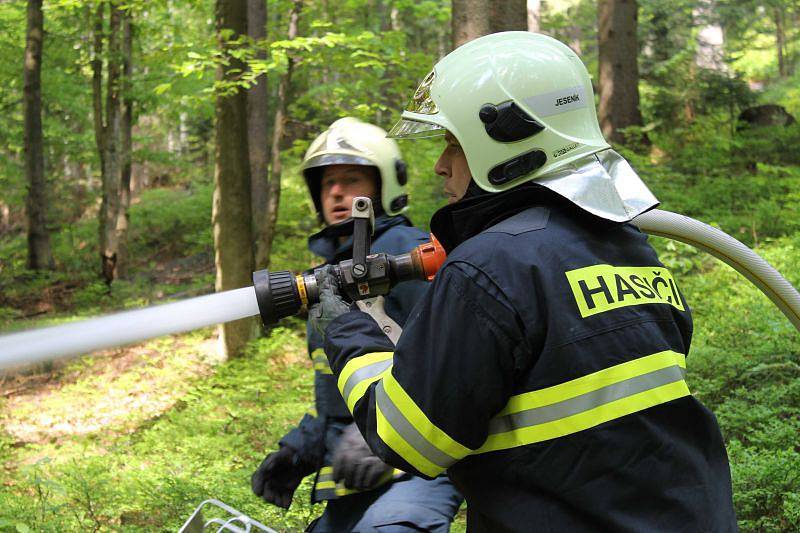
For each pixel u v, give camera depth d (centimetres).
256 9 1184
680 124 1698
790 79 2639
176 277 1546
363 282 188
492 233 159
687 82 1742
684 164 1361
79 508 442
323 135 280
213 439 552
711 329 604
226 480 458
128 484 464
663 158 1538
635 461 149
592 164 170
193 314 177
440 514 236
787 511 335
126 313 171
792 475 357
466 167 176
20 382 872
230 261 888
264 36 1184
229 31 807
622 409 150
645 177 1132
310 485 425
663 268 175
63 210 2131
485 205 168
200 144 2433
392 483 242
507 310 150
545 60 170
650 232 215
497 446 155
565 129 168
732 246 214
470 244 158
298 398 655
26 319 1304
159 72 1465
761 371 505
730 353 528
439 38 1889
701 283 713
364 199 192
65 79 1716
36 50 1598
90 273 1680
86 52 1622
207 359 876
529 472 152
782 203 1045
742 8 2225
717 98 1719
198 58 774
